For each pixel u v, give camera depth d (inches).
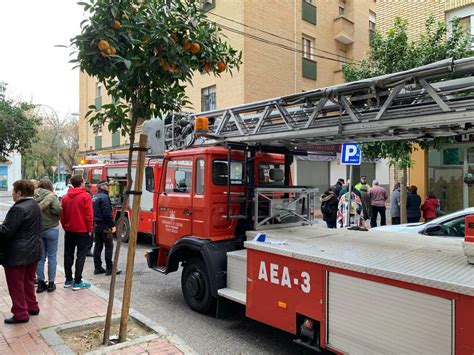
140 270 310.2
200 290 206.5
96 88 1053.2
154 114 163.5
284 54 729.6
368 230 213.5
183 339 179.9
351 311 130.6
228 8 675.4
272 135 186.9
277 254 156.3
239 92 663.1
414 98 149.7
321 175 829.8
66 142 1652.3
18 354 150.9
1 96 779.4
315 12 808.9
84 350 157.9
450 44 347.9
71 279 245.8
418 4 468.1
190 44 148.5
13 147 709.3
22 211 179.6
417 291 113.9
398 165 394.9
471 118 127.8
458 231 244.8
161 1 147.4
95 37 130.7
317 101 173.5
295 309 149.4
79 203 239.9
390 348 120.0
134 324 186.5
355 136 175.3
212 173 204.5
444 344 108.0
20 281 182.4
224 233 208.4
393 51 366.6
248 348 171.0
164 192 234.5
